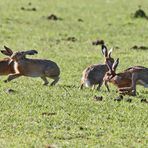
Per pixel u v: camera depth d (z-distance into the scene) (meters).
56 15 112.81
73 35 93.81
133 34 96.38
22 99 49.28
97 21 108.25
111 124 43.09
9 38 88.50
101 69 55.66
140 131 41.62
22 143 38.66
